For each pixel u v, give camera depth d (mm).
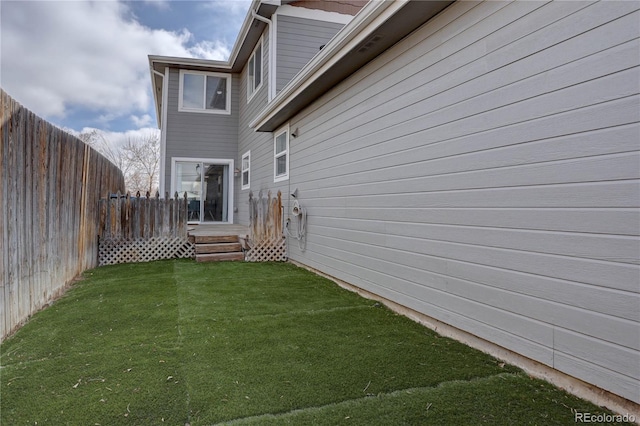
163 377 2414
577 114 2244
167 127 11281
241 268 6504
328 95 5621
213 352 2828
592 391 2160
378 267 4336
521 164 2590
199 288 4918
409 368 2586
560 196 2334
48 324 3418
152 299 4324
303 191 6648
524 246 2564
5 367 2539
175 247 7480
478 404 2133
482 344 2908
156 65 11281
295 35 8562
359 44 4035
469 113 3035
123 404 2090
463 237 3092
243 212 11109
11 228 3152
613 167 2068
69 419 1944
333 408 2082
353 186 4914
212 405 2094
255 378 2414
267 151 8898
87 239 6008
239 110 11859
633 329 1971
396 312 3953
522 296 2580
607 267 2088
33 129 3607
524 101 2572
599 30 2139
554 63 2377
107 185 7449
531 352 2514
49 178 4074
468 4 3059
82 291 4691
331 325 3504
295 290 4906
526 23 2562
